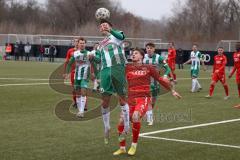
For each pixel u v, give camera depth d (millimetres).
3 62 71000
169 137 16000
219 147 14539
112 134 16375
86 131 16781
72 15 133500
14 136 15648
